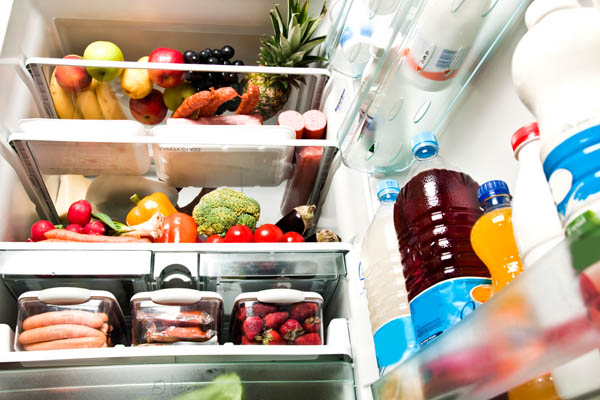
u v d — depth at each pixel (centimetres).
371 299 85
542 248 44
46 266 105
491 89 79
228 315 119
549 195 46
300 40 148
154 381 94
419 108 86
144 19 162
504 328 39
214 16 164
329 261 115
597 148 35
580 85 38
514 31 75
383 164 99
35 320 98
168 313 101
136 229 121
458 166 87
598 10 44
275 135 130
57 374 92
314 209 134
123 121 126
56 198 144
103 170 131
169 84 142
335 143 130
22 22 138
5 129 124
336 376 99
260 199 157
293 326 104
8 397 90
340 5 115
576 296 32
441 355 48
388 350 73
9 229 120
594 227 27
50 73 139
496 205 57
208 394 94
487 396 50
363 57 107
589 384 42
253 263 112
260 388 96
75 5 154
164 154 129
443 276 62
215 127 129
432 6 72
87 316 99
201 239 139
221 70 140
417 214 69
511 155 72
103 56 144
